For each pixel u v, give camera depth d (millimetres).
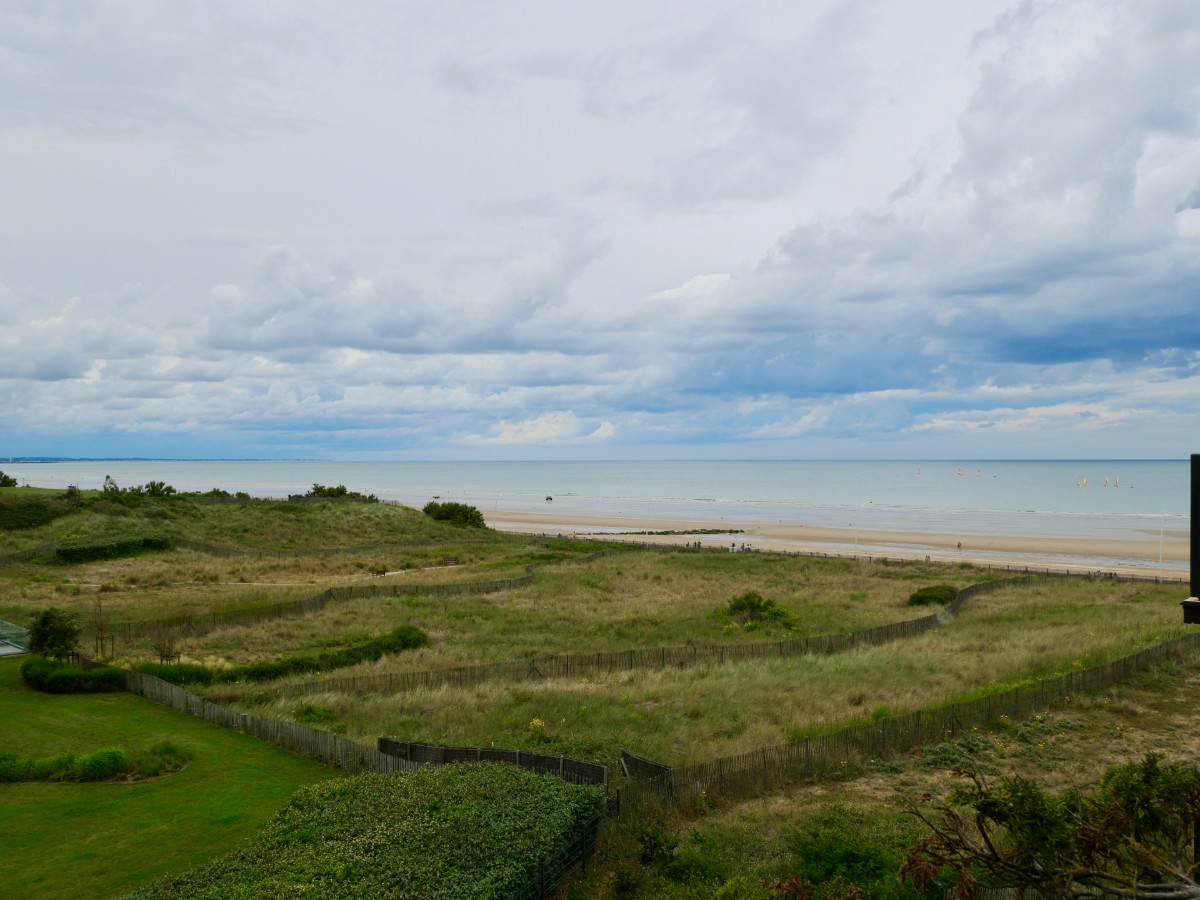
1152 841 13125
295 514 101500
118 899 16750
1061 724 30453
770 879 17625
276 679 37312
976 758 26984
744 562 84875
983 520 162000
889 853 18766
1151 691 35000
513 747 27594
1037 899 15727
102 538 74375
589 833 19344
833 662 40312
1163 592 66562
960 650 43500
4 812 21266
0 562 64000
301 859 15711
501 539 102312
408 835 16766
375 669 39531
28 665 33750
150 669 34938
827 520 164500
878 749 27219
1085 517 169000
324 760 25688
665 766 23609
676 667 40219
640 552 93500
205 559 75188
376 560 81000
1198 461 13336
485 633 48781
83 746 26359
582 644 46562
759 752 24594
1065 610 57719
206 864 16172
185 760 25375
